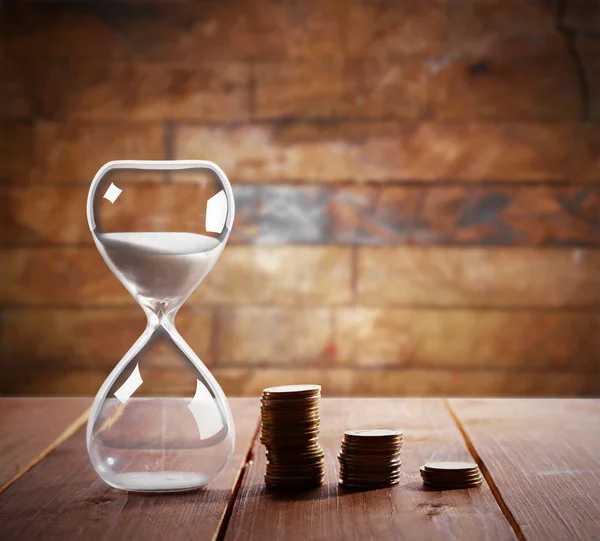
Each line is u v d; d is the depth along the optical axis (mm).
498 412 1105
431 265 2021
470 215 2016
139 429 690
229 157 2027
